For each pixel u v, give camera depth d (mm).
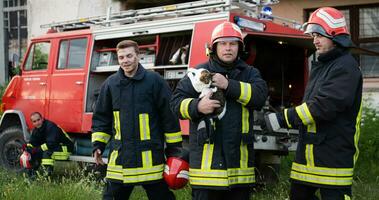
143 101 4305
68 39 8344
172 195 4441
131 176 4242
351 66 3652
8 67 14688
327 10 3770
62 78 8297
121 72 4375
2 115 8984
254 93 3625
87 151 8125
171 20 7027
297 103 7668
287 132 6668
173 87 7078
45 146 7652
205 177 3633
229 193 3777
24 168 8055
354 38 10703
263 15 7230
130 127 4266
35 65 8836
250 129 3725
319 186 3740
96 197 5926
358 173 8047
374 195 6570
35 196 5875
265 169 7191
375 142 8531
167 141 4395
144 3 14227
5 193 5957
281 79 7613
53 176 8156
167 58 7199
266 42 7305
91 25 8398
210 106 3510
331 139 3701
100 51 7961
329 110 3566
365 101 9633
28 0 15766
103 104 4445
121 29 7621
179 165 4152
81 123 7953
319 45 3770
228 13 6543
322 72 3764
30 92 8742
